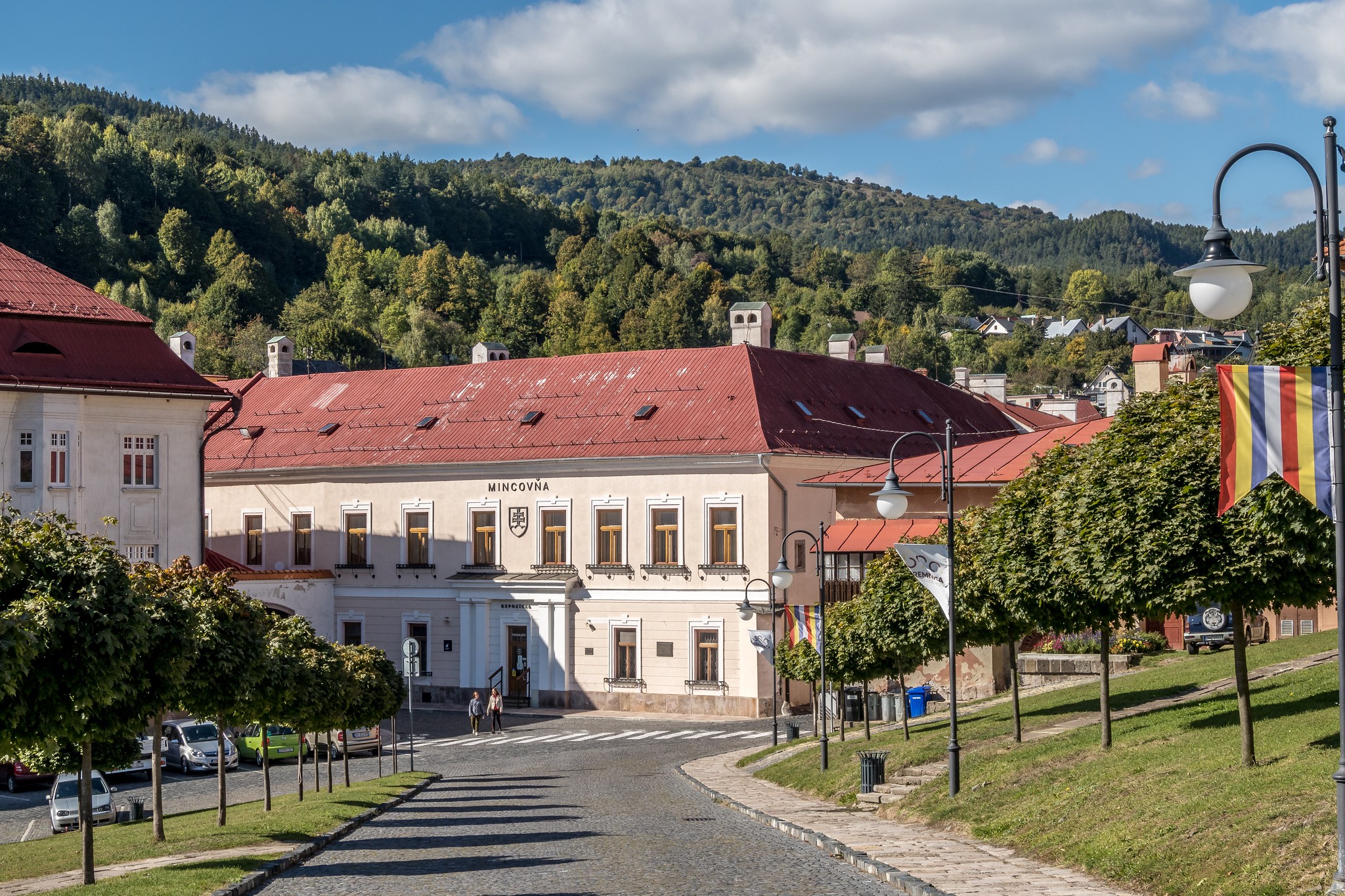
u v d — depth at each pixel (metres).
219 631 28.62
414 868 23.62
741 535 64.94
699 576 65.75
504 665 70.44
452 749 56.09
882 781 32.75
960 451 57.41
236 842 27.25
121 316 58.88
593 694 68.19
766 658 64.12
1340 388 17.23
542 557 69.94
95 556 21.89
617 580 67.88
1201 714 30.64
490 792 39.28
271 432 79.94
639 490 67.50
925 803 28.98
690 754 51.34
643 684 66.94
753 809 31.81
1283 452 17.75
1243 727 23.44
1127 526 25.12
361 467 74.00
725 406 68.12
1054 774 27.44
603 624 68.19
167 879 21.97
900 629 37.97
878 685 57.16
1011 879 20.19
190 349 85.44
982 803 27.20
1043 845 22.81
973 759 31.89
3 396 53.94
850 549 56.94
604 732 60.34
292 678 33.31
